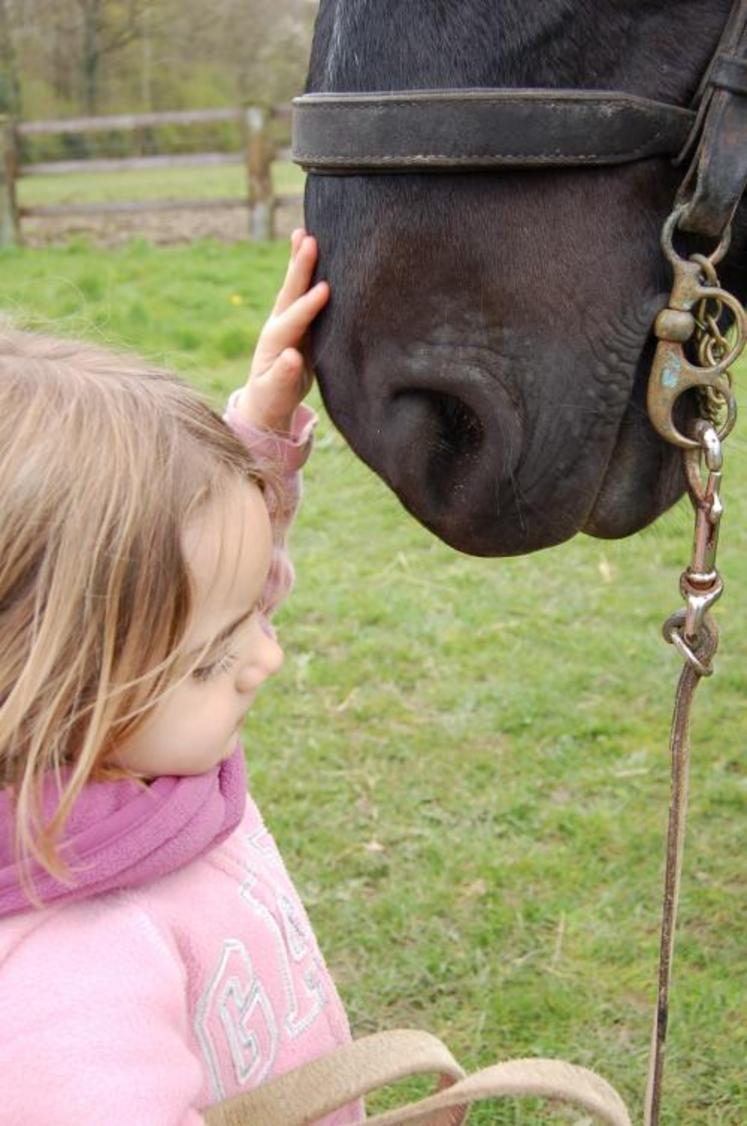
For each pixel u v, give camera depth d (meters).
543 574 3.59
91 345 1.00
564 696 2.89
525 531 1.21
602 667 3.03
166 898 0.94
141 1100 0.79
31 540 0.83
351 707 2.87
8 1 14.99
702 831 2.41
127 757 0.89
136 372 0.95
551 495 1.20
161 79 15.73
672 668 3.02
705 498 1.14
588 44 1.15
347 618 3.33
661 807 2.48
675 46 1.16
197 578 0.87
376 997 2.01
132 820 0.89
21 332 0.99
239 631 0.92
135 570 0.84
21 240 9.73
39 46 15.45
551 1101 1.81
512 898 2.23
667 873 1.10
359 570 3.63
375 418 1.19
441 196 1.15
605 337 1.17
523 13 1.13
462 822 2.45
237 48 15.54
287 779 2.58
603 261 1.16
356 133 1.15
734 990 2.00
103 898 0.91
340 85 1.17
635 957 2.09
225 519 0.89
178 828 0.91
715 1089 1.84
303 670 3.01
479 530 1.21
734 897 2.23
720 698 2.90
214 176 14.52
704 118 1.14
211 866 1.00
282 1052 1.01
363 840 2.39
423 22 1.15
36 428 0.85
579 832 2.39
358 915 2.19
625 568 3.62
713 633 1.11
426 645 3.17
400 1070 0.89
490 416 1.16
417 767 2.62
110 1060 0.81
